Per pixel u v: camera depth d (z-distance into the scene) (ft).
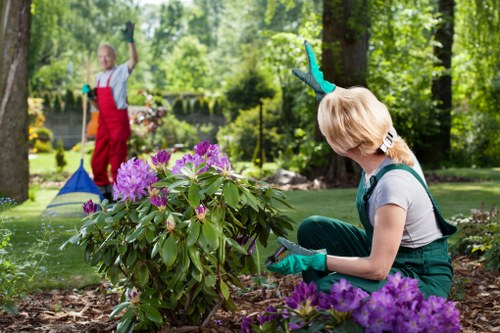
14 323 11.41
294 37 52.11
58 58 148.05
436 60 59.67
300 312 7.05
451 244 17.95
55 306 12.31
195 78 189.57
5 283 11.94
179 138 85.56
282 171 43.11
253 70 89.51
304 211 26.40
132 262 9.41
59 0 122.42
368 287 7.98
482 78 66.95
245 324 7.90
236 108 89.15
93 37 151.74
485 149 65.46
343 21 43.62
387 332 6.97
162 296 9.93
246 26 149.79
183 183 9.30
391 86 55.16
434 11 76.79
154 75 205.87
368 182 8.43
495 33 64.95
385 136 8.31
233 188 9.25
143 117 45.73
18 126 30.09
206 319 10.22
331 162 43.80
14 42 30.01
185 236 9.15
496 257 15.39
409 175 8.21
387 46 54.95
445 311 6.97
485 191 35.58
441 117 62.34
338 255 9.41
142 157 45.73
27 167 30.71
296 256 8.20
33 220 23.77
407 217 8.23
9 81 29.99
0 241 13.80
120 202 9.72
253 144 71.56
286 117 72.95
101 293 13.50
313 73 9.32
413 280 7.29
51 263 16.17
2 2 29.99
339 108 8.29
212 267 9.94
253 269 10.36
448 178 45.37
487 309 12.05
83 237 9.70
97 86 28.68
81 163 24.71
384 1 46.55
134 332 10.16
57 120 97.14
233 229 10.03
